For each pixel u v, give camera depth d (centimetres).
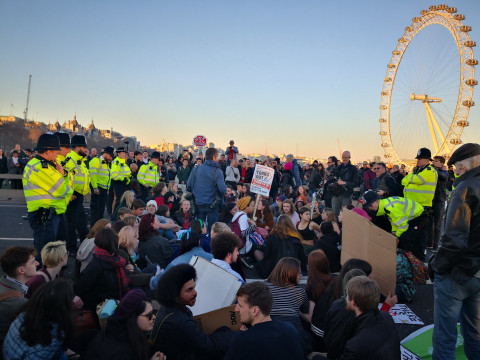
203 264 385
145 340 272
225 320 348
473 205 315
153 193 972
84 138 748
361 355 270
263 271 634
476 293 328
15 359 265
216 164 818
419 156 769
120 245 498
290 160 1511
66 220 702
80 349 315
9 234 887
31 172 557
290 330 257
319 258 417
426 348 412
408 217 589
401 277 546
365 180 1575
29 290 382
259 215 847
